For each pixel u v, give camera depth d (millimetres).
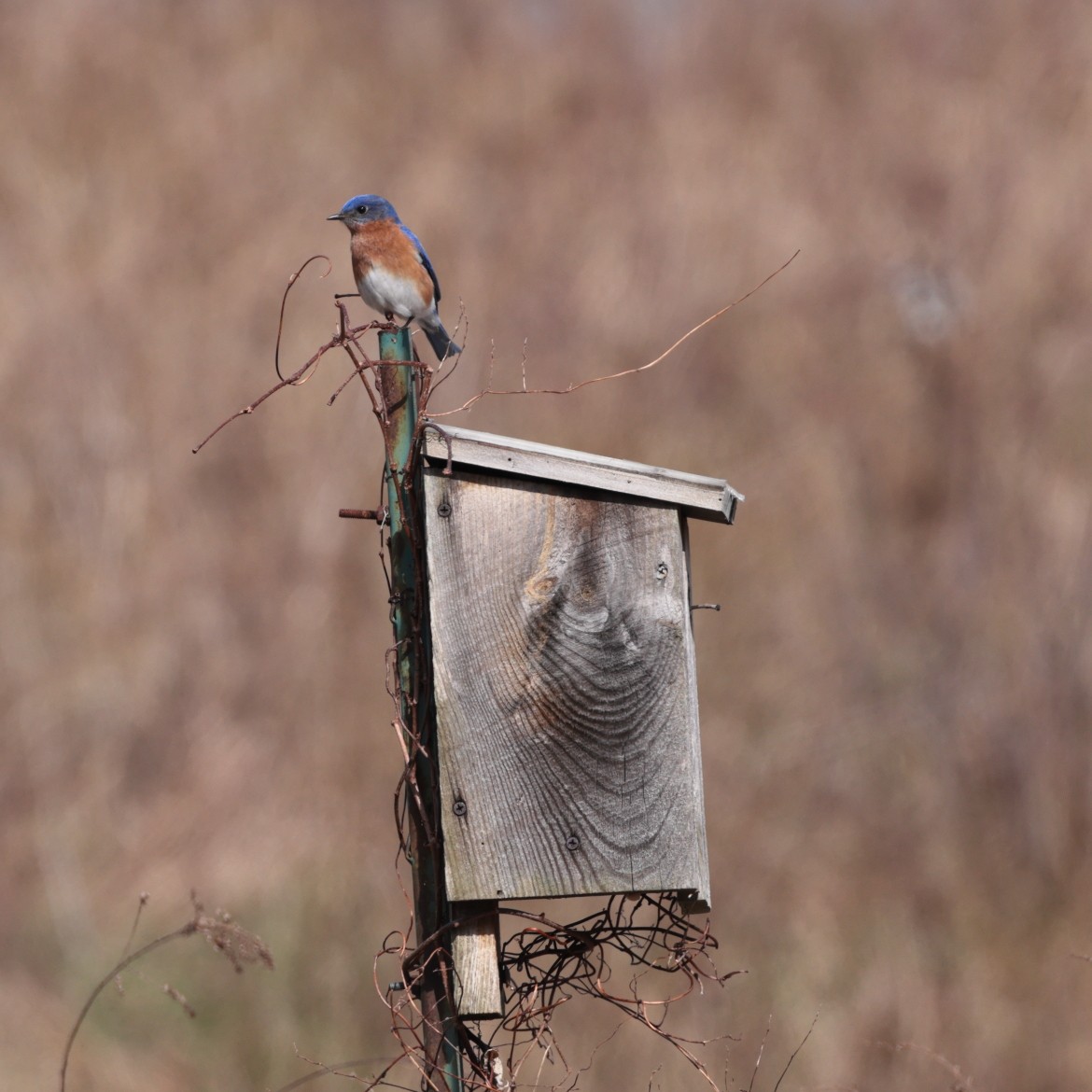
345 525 17062
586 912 10477
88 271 20344
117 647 16234
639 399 18609
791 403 18719
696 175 22625
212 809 14422
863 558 16391
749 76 25500
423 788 5301
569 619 5340
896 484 17312
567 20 27062
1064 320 18719
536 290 20141
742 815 14156
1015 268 19609
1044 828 13570
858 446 17797
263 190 22438
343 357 18750
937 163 22375
